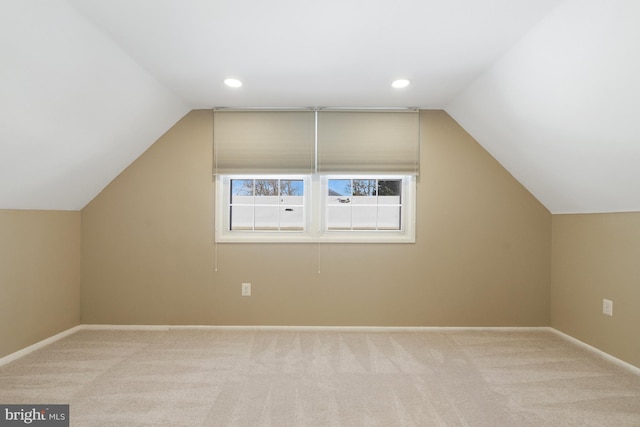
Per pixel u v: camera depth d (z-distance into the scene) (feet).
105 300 11.12
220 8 5.92
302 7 5.90
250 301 11.13
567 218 10.43
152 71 8.40
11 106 6.30
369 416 6.39
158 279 11.12
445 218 11.12
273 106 10.90
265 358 8.90
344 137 10.99
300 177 11.41
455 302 11.12
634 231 8.22
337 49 7.37
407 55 7.62
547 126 8.09
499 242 11.12
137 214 11.10
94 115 8.09
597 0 5.18
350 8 5.94
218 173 11.00
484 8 5.90
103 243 11.09
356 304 11.12
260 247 11.12
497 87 8.48
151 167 11.08
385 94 9.93
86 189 10.41
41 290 9.61
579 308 9.92
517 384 7.58
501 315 11.12
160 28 6.55
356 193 11.44
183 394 7.11
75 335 10.53
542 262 11.12
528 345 9.83
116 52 7.29
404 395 7.12
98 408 6.57
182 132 11.09
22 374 7.92
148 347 9.59
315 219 11.16
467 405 6.75
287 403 6.81
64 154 8.38
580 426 6.10
